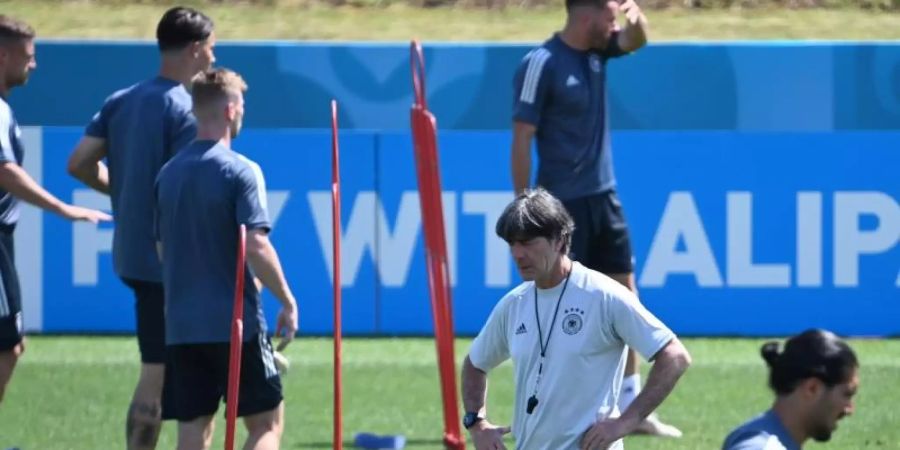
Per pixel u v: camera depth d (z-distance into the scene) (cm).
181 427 2422
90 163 2781
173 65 2738
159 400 2725
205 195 2358
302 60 5188
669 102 5172
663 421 3447
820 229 4581
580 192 3189
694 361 4234
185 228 2375
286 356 4331
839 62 5147
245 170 2372
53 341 4588
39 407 3628
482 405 2070
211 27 2761
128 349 4472
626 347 2002
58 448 3189
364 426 3409
